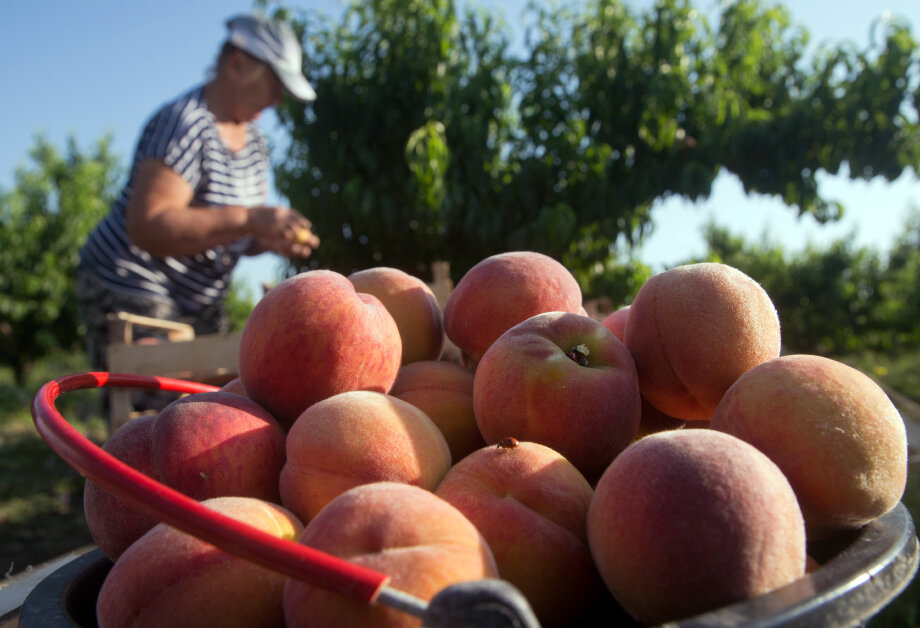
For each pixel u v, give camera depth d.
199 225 2.76
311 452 0.91
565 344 1.05
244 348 1.13
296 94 3.28
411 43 5.86
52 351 15.49
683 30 6.17
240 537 0.59
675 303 1.08
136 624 0.73
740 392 0.92
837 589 0.61
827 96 6.72
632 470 0.74
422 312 1.40
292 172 6.25
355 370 1.10
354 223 6.18
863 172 6.96
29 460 7.53
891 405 0.89
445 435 1.17
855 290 18.28
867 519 0.85
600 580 0.83
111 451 1.05
